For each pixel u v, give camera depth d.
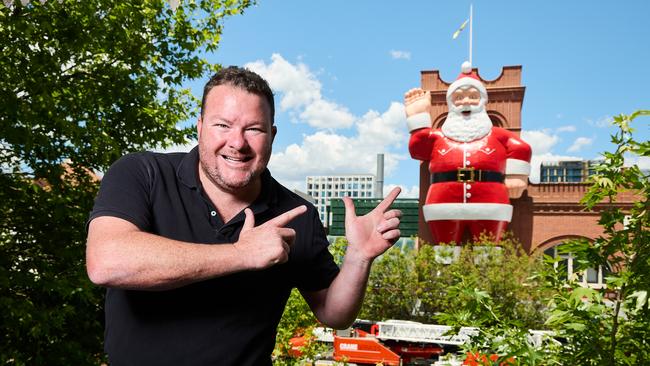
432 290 28.14
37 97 6.80
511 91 37.69
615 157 2.50
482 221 32.09
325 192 193.75
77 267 7.62
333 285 2.05
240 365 1.78
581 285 2.70
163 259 1.40
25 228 7.95
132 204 1.68
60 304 8.14
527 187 36.50
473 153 32.50
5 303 6.73
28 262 7.75
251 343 1.81
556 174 103.31
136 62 8.55
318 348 10.28
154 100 10.07
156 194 1.78
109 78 8.42
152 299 1.72
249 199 1.91
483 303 2.79
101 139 7.74
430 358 23.73
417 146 34.22
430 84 38.91
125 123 9.05
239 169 1.78
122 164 1.82
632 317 2.59
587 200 2.65
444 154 33.06
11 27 6.34
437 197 33.00
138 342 1.71
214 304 1.74
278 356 8.78
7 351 7.09
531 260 27.23
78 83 8.26
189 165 1.87
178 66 9.09
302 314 9.59
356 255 2.01
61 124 6.91
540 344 2.83
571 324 2.50
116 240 1.46
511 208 32.72
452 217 32.41
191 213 1.80
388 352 21.70
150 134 9.40
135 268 1.39
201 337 1.72
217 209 1.86
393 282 28.42
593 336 2.53
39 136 7.20
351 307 2.03
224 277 1.76
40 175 7.91
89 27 7.30
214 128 1.78
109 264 1.40
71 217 7.80
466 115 33.16
